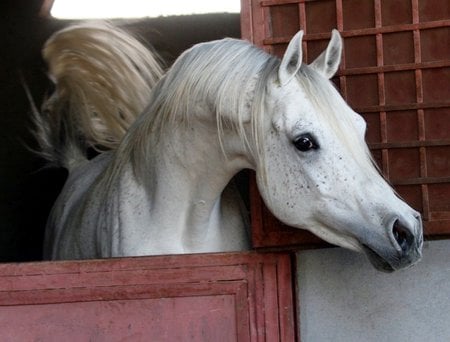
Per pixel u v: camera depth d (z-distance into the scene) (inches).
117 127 216.2
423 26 145.8
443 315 148.0
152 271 149.0
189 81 146.1
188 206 155.0
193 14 257.0
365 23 147.9
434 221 145.7
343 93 148.2
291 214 138.8
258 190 147.1
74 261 149.1
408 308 148.5
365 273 148.7
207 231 157.8
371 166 135.7
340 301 149.1
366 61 147.9
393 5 147.2
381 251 132.3
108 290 148.9
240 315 148.8
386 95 147.3
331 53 141.9
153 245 155.9
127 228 158.1
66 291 148.8
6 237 246.4
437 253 147.9
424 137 146.5
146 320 149.0
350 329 148.9
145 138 156.9
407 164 147.3
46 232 201.9
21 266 148.9
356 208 133.9
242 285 149.0
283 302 148.8
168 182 153.9
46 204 246.5
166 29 256.8
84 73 215.8
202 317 149.0
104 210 164.2
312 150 135.3
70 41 215.2
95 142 218.1
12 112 247.8
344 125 135.3
